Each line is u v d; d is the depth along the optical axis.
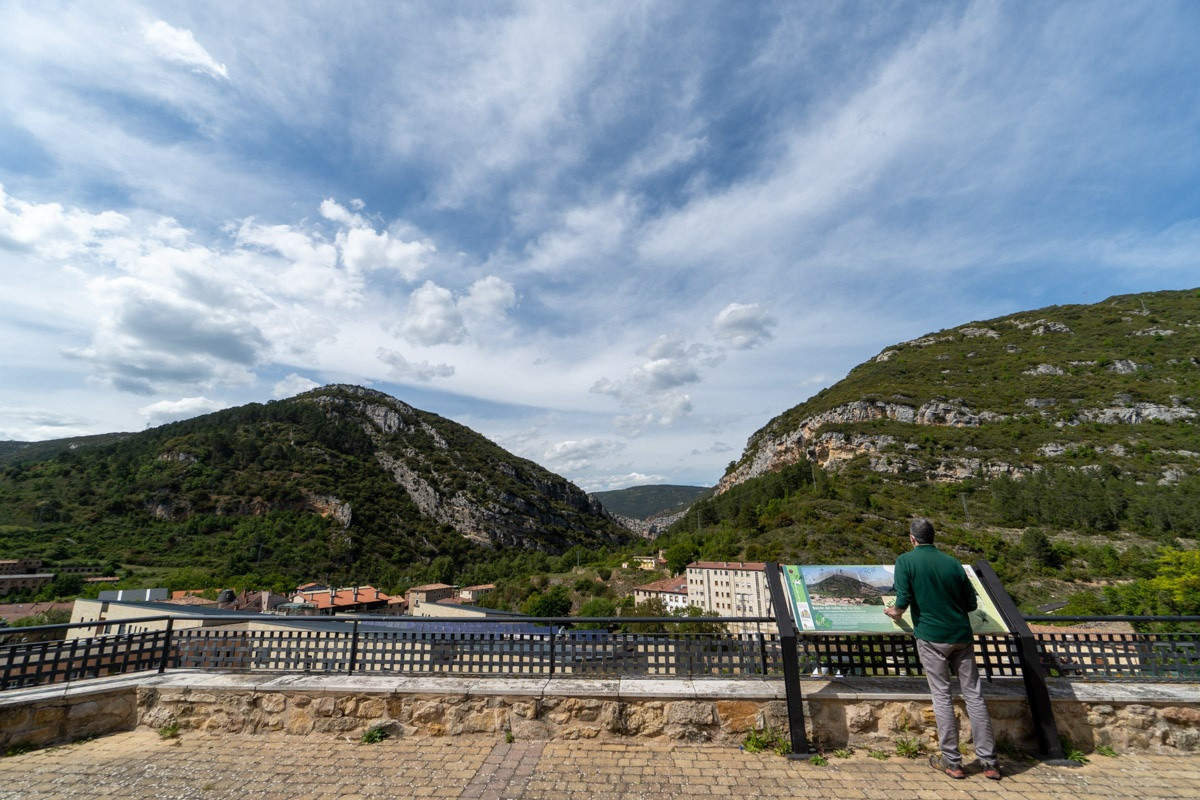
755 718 4.04
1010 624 4.09
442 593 75.62
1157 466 74.88
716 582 62.56
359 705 4.34
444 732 4.24
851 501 81.19
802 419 123.88
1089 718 3.92
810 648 4.49
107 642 4.77
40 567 70.19
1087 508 67.12
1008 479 79.56
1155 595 33.75
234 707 4.45
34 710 4.17
